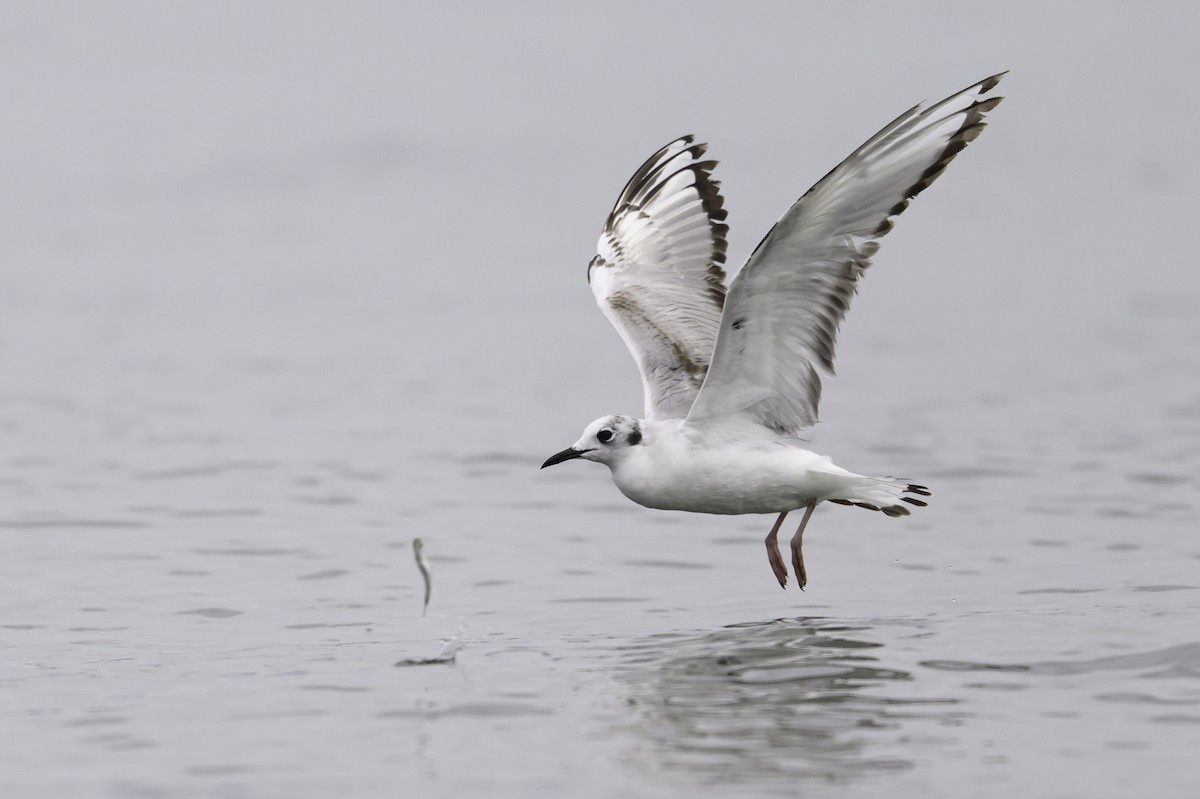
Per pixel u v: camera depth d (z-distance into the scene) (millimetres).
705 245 12945
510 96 59250
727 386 11047
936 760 8398
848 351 23531
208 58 68000
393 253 33344
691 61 68938
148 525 14711
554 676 10070
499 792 8102
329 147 48281
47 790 8250
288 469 17000
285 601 12227
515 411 19938
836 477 11008
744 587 12516
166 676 10234
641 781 8188
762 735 8852
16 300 28406
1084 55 67562
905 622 11195
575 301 28047
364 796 8094
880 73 63781
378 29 77750
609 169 44094
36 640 11188
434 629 11359
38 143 48938
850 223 10266
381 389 21312
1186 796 7855
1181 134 47594
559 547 13891
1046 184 39969
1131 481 15656
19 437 18641
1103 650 10211
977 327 25000
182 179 43188
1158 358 22094
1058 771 8203
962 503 15062
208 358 23531
